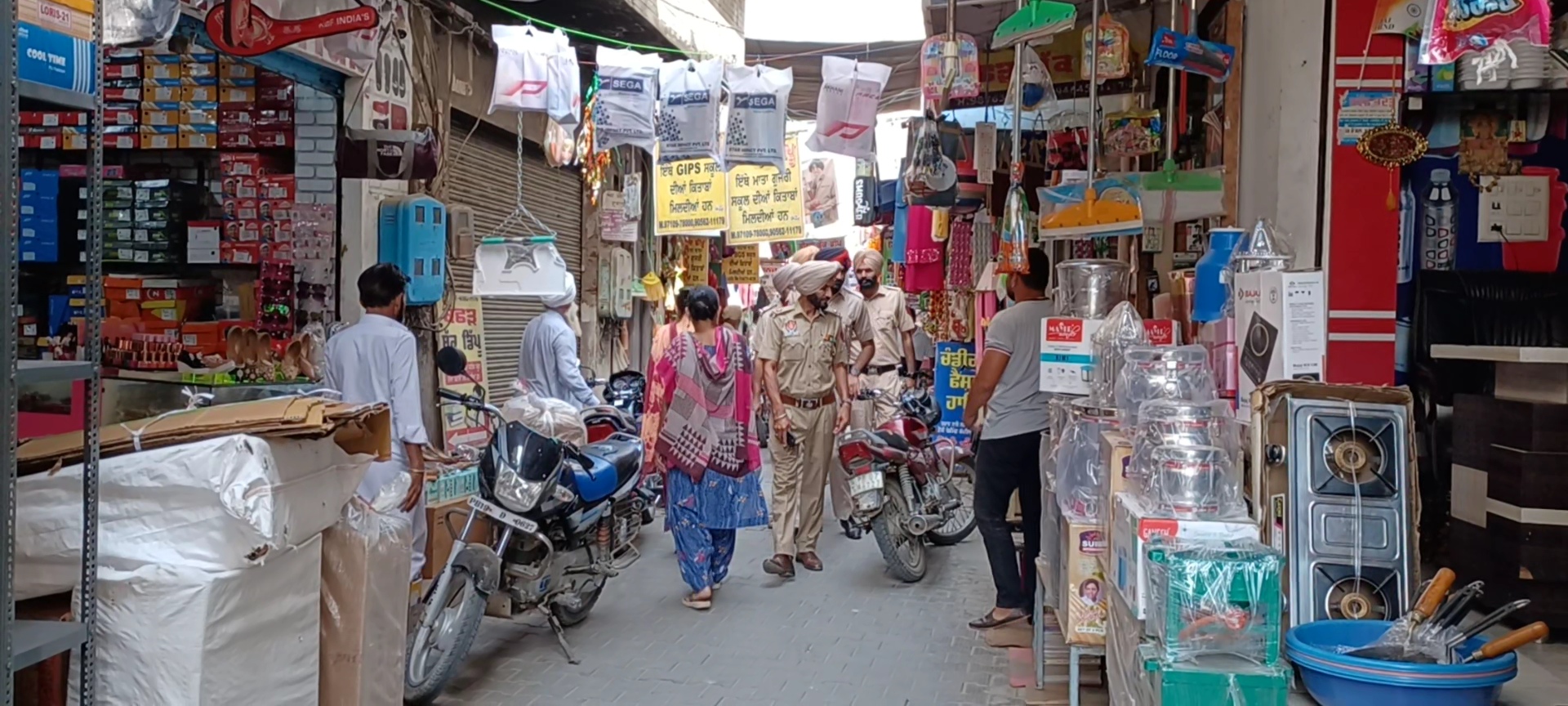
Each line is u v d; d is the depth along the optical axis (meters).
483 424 7.27
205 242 5.99
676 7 9.21
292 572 3.19
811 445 7.18
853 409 8.70
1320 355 3.75
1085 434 4.05
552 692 4.75
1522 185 5.56
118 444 2.95
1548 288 5.44
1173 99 5.76
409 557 3.86
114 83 6.02
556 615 5.64
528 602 5.09
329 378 5.07
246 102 6.00
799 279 6.96
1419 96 5.31
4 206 2.51
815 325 7.13
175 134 6.00
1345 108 4.95
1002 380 5.48
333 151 5.98
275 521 2.92
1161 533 3.08
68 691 2.80
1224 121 5.80
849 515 6.77
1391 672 2.90
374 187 6.13
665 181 9.62
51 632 2.68
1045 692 4.67
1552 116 5.55
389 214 6.12
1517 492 4.51
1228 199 5.65
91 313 2.78
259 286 5.95
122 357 5.60
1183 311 5.02
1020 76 5.64
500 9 7.39
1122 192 5.15
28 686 2.79
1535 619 4.48
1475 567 4.84
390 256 6.12
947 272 10.04
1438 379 5.53
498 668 5.09
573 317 9.05
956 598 6.52
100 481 2.90
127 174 6.29
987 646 5.50
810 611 6.20
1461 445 4.98
